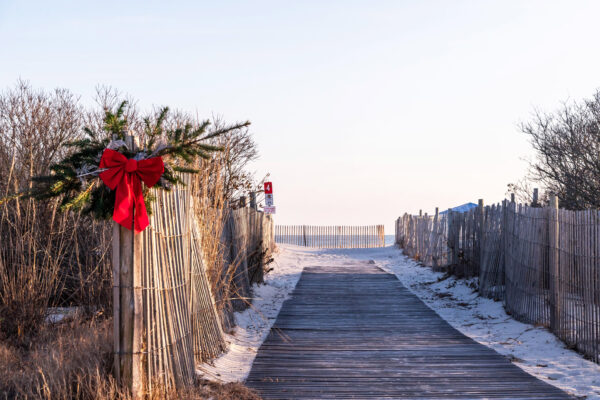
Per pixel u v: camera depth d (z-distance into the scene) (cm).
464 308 1393
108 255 996
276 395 689
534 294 1125
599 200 1759
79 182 608
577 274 911
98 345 681
